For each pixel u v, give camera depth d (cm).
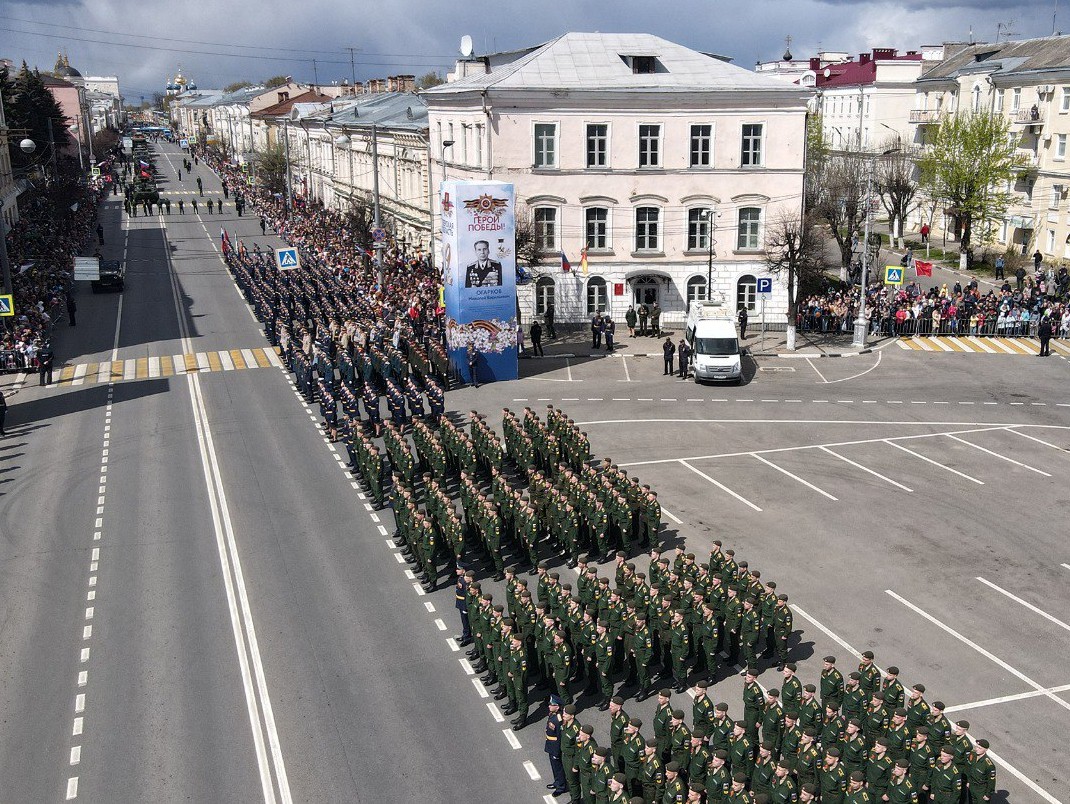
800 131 5222
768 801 1372
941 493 2912
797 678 1822
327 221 8769
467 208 4088
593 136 5153
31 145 4934
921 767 1511
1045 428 3562
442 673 1981
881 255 7350
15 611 2230
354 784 1638
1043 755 1692
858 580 2345
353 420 3130
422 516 2369
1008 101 7194
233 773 1667
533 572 2439
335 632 2136
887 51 9962
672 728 1563
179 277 7081
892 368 4497
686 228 5312
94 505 2867
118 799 1605
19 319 4797
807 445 3378
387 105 9350
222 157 16088
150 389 4178
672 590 2025
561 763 1603
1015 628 2117
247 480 3073
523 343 4791
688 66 5306
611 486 2534
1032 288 5397
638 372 4462
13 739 1764
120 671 1983
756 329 5416
